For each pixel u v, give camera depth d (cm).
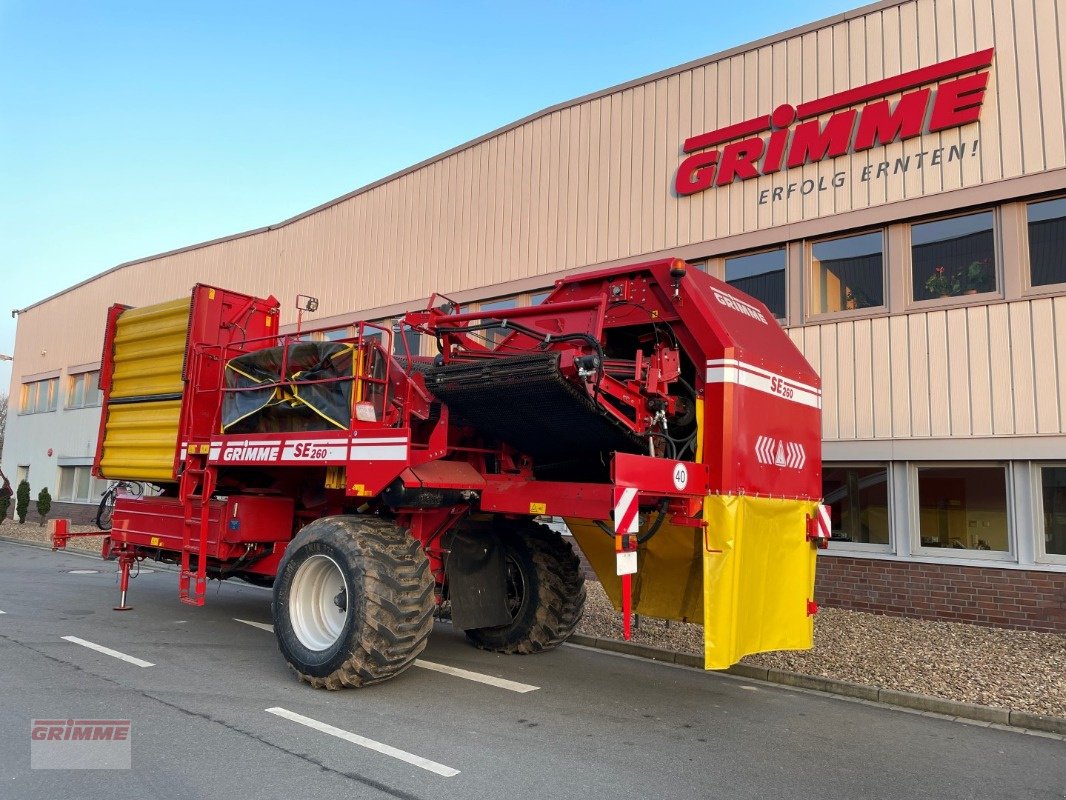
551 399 527
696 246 1120
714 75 1130
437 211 1500
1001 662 692
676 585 641
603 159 1247
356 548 552
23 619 832
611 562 702
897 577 927
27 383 2814
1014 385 864
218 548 683
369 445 576
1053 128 859
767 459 550
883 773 439
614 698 582
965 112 906
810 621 594
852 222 983
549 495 560
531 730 492
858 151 988
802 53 1046
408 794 380
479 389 539
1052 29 870
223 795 372
